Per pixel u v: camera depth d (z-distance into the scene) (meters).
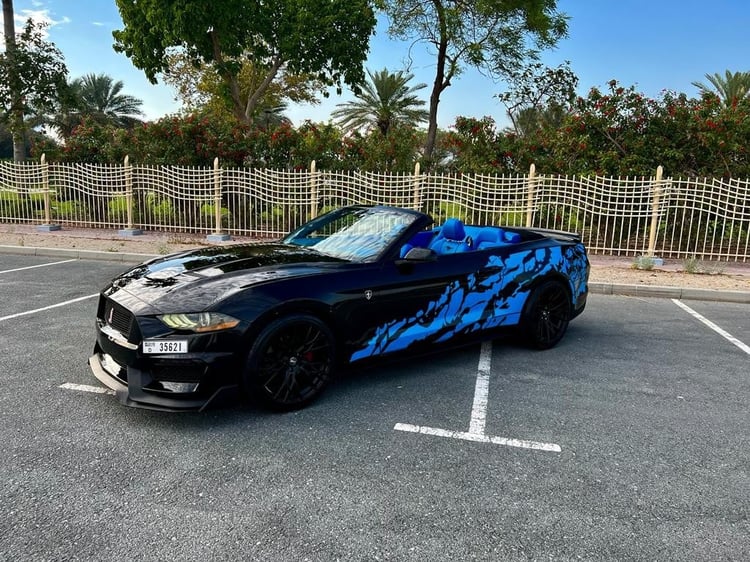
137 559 2.35
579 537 2.56
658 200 10.84
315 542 2.48
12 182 14.19
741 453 3.42
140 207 14.05
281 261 4.22
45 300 6.93
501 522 2.66
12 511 2.66
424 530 2.58
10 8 18.27
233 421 3.71
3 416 3.69
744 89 24.11
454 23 19.34
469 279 4.75
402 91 31.84
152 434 3.49
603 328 6.45
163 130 15.10
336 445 3.40
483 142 14.15
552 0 19.67
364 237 4.65
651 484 3.04
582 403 4.16
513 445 3.46
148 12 19.97
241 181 13.12
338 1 21.94
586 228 12.88
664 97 13.19
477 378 4.65
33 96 18.70
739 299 8.27
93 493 2.83
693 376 4.81
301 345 3.87
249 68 29.08
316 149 14.51
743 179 12.19
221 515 2.67
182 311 3.49
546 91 21.61
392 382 4.52
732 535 2.60
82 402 3.94
